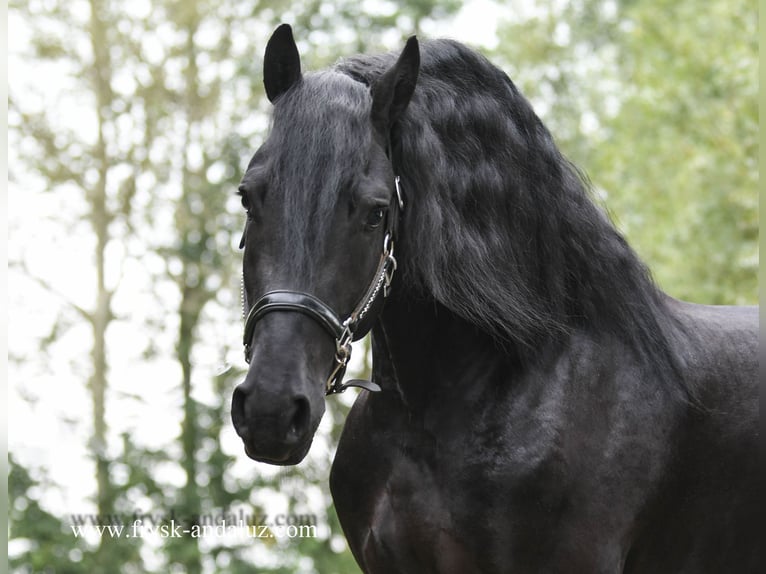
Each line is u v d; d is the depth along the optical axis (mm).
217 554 24484
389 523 6043
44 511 23844
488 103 5977
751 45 22062
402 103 5609
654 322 6270
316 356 5129
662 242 22453
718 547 6480
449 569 5867
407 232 5613
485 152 5906
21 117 23781
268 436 4934
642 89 24719
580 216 6191
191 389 24984
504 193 5898
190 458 24562
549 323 5941
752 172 21594
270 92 5746
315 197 5148
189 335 25031
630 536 6023
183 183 24797
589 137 26766
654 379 6176
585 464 5848
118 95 24500
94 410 24469
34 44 23906
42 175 24141
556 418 5832
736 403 6504
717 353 6582
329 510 24047
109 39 24172
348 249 5199
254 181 5258
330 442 23266
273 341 5055
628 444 5984
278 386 4965
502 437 5840
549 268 6047
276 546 24453
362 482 6219
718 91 22688
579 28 31781
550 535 5750
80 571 23391
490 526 5762
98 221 24391
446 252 5633
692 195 22422
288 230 5133
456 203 5754
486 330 5875
